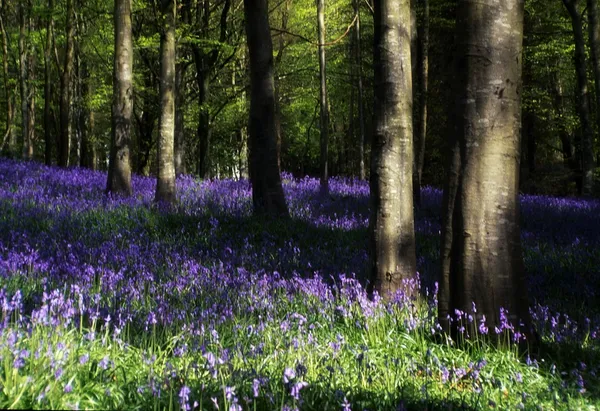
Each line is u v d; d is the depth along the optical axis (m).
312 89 31.45
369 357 4.59
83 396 3.33
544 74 30.70
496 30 5.18
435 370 4.51
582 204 18.03
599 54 20.36
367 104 34.12
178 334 4.75
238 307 5.78
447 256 5.39
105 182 16.75
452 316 5.32
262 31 12.77
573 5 22.36
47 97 25.22
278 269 8.14
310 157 44.88
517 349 4.96
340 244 10.40
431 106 27.83
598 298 7.43
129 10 14.73
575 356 5.05
